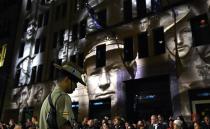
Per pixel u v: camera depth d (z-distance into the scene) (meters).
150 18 16.55
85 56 20.39
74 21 23.34
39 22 28.52
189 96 13.27
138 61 16.36
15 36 30.61
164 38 15.46
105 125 10.98
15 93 26.52
